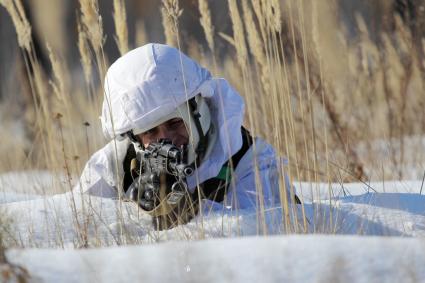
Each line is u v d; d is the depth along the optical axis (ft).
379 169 70.49
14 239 36.60
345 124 75.97
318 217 43.19
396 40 87.40
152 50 47.93
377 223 42.75
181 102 46.42
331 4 83.15
